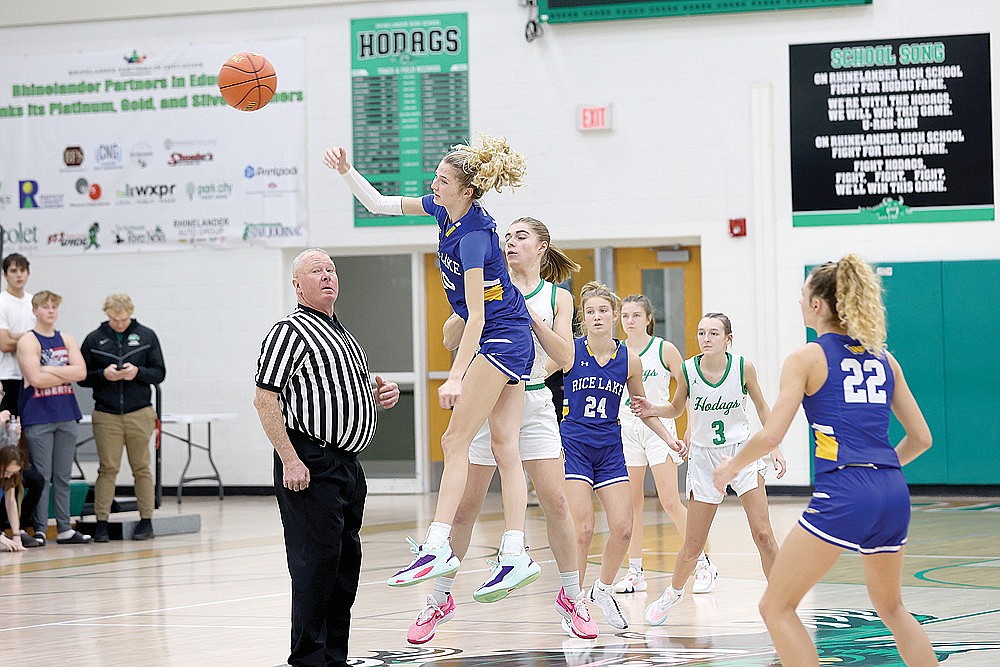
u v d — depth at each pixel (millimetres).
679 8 19031
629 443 10719
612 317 9031
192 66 20688
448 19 19891
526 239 8289
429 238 20047
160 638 8508
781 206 18906
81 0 20969
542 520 16453
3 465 14180
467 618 9227
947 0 18422
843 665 7055
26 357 14484
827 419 5969
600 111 19328
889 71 18562
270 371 6762
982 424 18281
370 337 20828
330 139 20312
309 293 7059
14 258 15062
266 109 20453
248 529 16109
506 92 19719
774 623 5938
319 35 20328
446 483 7203
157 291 20781
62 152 21094
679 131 19219
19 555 13828
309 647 6801
